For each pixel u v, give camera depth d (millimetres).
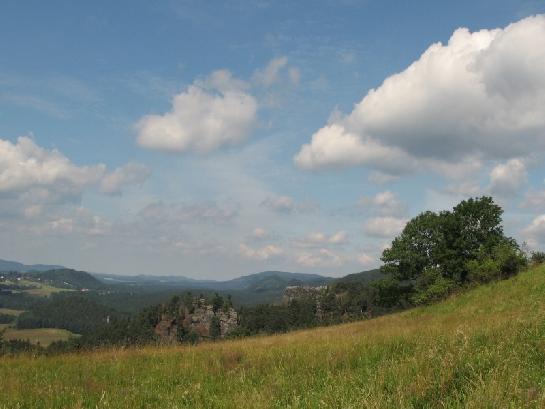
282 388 8531
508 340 9695
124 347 16531
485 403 5824
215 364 11977
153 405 8273
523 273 32031
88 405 8297
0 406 7973
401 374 8086
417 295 50969
